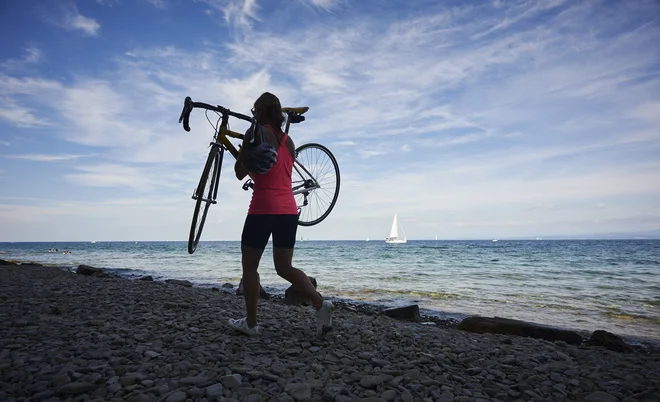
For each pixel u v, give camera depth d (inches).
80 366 110.4
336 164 165.2
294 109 149.4
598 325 301.9
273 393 95.3
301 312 237.0
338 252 2007.9
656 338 261.7
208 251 2164.1
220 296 286.8
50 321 167.3
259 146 123.2
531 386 112.5
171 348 132.7
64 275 434.9
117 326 160.4
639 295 465.1
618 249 2367.1
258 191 131.5
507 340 192.5
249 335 147.9
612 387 114.7
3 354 118.4
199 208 144.5
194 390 93.7
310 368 116.3
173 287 341.4
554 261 1166.3
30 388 93.2
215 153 144.9
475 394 104.1
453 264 1044.5
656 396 105.8
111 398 89.8
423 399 97.7
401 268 908.6
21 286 291.1
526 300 422.3
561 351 170.6
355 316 236.7
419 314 323.3
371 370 117.3
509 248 2615.7
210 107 138.4
